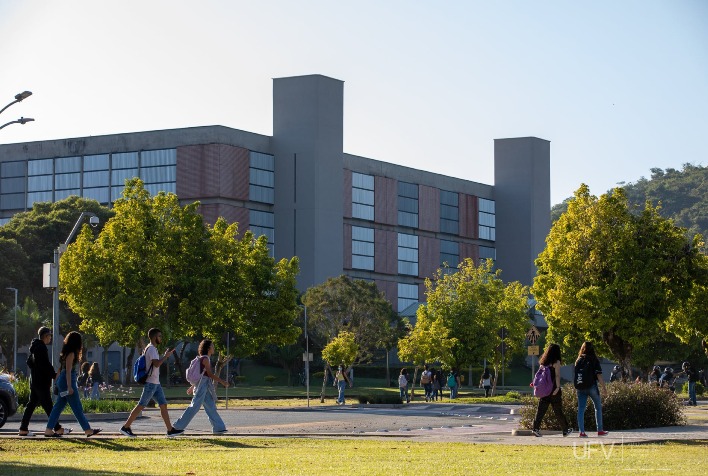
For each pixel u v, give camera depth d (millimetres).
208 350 23453
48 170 126500
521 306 82250
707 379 89625
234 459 17984
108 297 62594
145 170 120938
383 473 15438
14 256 96062
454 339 66000
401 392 58531
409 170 142250
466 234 149500
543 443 21859
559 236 48594
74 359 22656
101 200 123188
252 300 67938
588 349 23844
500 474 15297
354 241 132750
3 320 91062
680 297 46844
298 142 124000
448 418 39094
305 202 123312
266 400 62844
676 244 47125
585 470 15930
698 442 22172
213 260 66000
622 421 27484
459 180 149625
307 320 99625
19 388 38938
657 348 78000
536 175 153375
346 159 132125
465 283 75500
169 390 70938
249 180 121375
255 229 121938
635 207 48938
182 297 65000
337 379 56438
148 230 63438
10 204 128250
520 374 119812
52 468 16453
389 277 138375
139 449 20766
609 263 47125
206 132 118125
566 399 27062
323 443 22188
